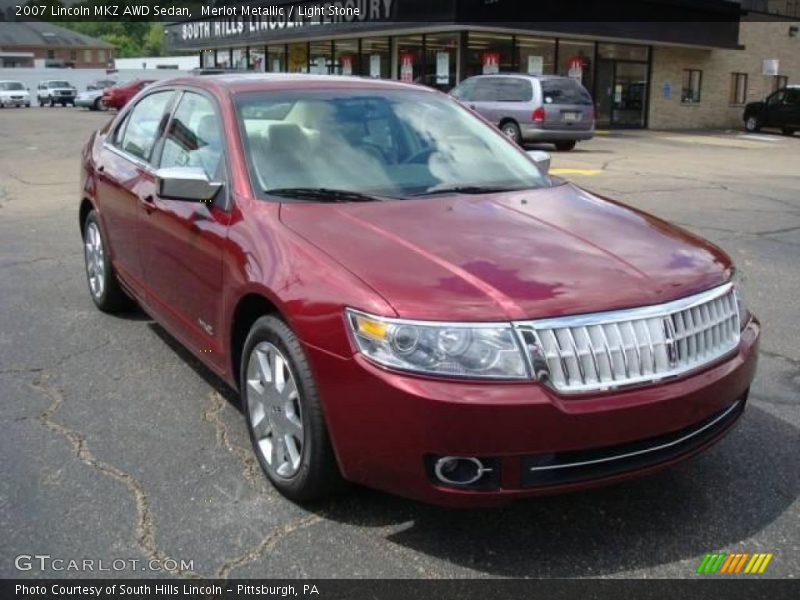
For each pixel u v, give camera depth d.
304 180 3.91
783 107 29.69
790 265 7.52
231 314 3.66
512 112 19.44
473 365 2.79
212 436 3.99
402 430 2.82
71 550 3.06
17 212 10.34
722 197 11.75
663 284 3.10
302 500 3.34
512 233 3.44
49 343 5.30
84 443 3.90
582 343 2.86
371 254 3.19
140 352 5.15
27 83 58.59
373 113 4.45
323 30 28.62
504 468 2.80
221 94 4.35
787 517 3.33
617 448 2.93
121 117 5.73
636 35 27.78
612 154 19.50
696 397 3.00
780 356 5.17
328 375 3.00
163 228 4.39
